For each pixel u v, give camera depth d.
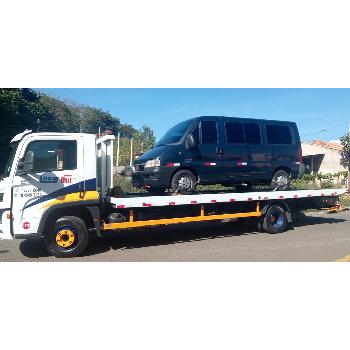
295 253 7.05
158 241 8.37
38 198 6.71
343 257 6.71
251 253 7.08
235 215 8.80
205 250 7.39
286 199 9.66
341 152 26.98
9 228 6.54
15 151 6.93
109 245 7.98
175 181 8.09
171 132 8.89
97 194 7.14
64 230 6.90
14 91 20.14
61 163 6.92
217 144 8.62
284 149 9.69
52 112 31.25
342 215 12.80
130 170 9.01
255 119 9.39
